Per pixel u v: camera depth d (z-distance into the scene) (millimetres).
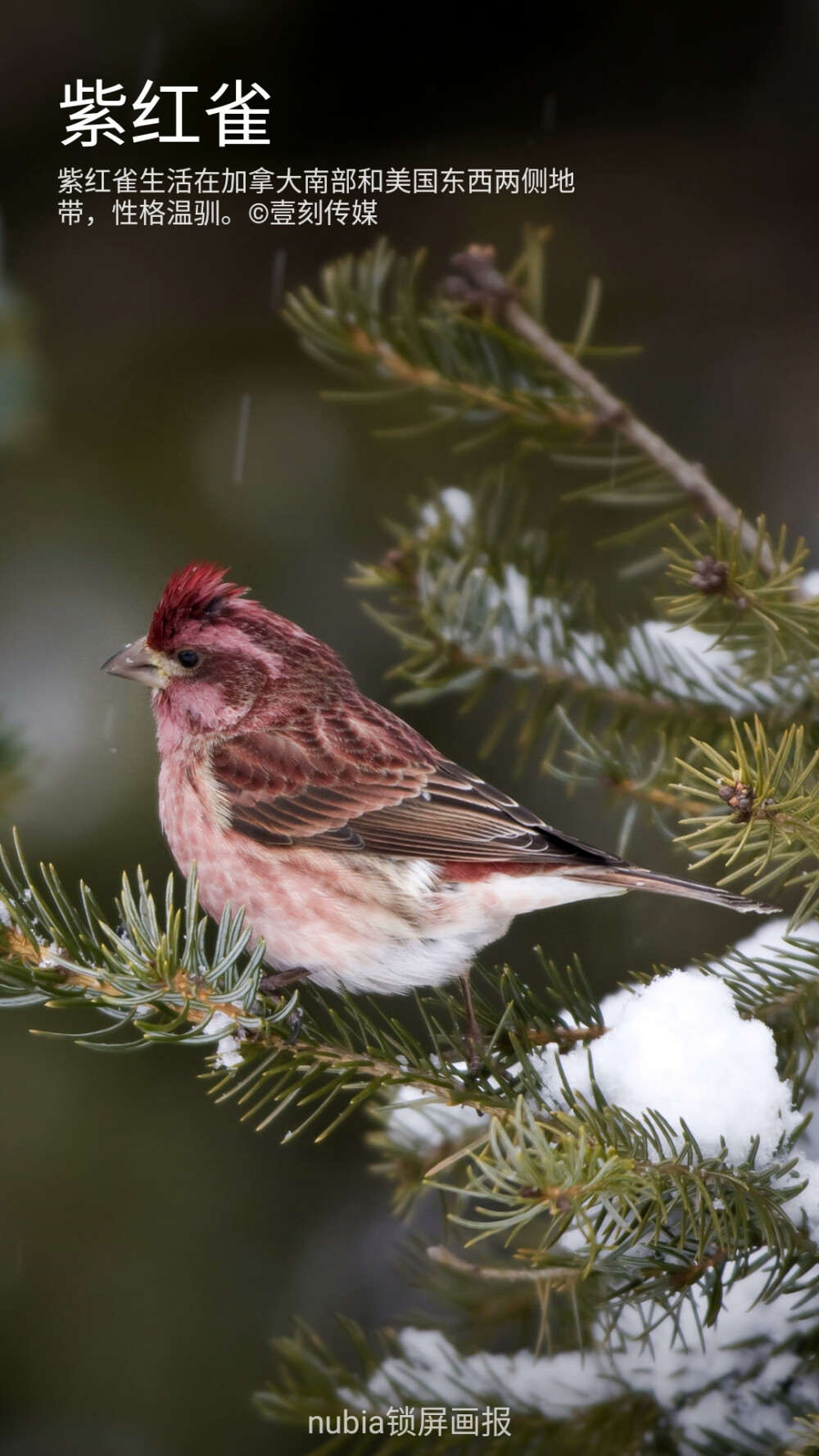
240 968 9219
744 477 14828
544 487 13594
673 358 15406
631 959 12398
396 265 15273
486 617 9008
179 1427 10148
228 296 14820
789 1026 7469
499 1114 6957
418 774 9305
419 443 13867
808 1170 6582
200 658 9617
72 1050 11453
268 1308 10781
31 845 12164
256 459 13750
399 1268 8523
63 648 13102
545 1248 6113
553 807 12750
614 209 16062
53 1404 10398
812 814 6328
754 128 16516
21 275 14672
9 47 14742
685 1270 6414
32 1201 10945
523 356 8969
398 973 9141
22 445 11586
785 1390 7520
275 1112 6930
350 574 13414
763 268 15797
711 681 8859
